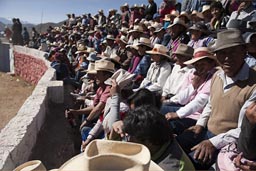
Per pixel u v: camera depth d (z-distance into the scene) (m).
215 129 3.71
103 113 5.42
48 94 9.23
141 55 8.44
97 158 1.71
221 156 3.25
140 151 1.90
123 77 5.14
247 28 5.16
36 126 6.53
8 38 30.86
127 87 5.11
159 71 6.62
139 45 8.34
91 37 18.38
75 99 9.17
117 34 15.98
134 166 1.71
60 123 7.80
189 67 5.81
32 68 21.38
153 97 4.23
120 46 11.73
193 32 7.21
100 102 5.79
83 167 1.75
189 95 5.07
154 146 2.87
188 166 2.89
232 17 7.02
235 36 3.52
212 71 4.85
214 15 8.20
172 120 4.71
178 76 5.84
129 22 16.50
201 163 3.48
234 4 8.62
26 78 23.06
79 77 12.15
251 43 4.48
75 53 16.72
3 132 5.41
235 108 3.55
